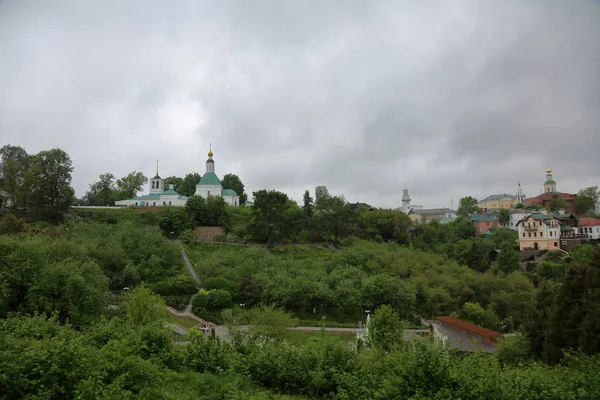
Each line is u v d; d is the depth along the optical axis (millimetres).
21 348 13961
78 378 13672
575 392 15609
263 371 19969
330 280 64250
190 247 87312
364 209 129000
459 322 50281
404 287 61562
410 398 15234
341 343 20969
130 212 103000
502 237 113000
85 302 38375
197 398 16719
